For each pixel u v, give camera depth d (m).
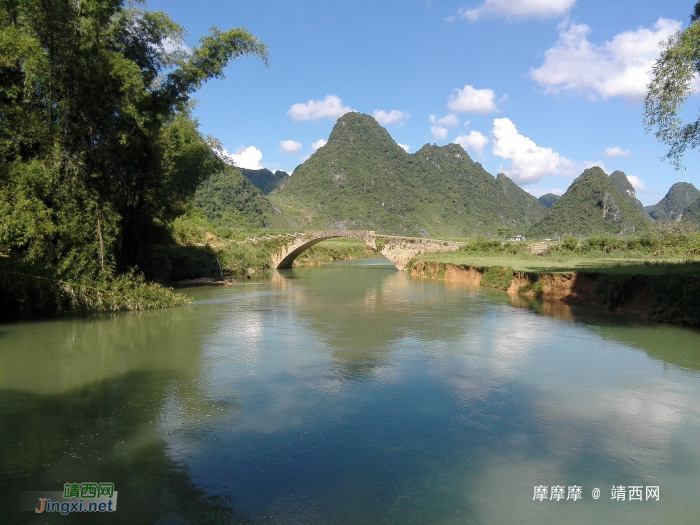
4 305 19.66
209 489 7.27
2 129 19.84
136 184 25.97
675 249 38.50
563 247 46.81
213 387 11.87
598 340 16.69
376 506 6.85
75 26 19.69
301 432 9.29
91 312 21.88
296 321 20.97
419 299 28.73
